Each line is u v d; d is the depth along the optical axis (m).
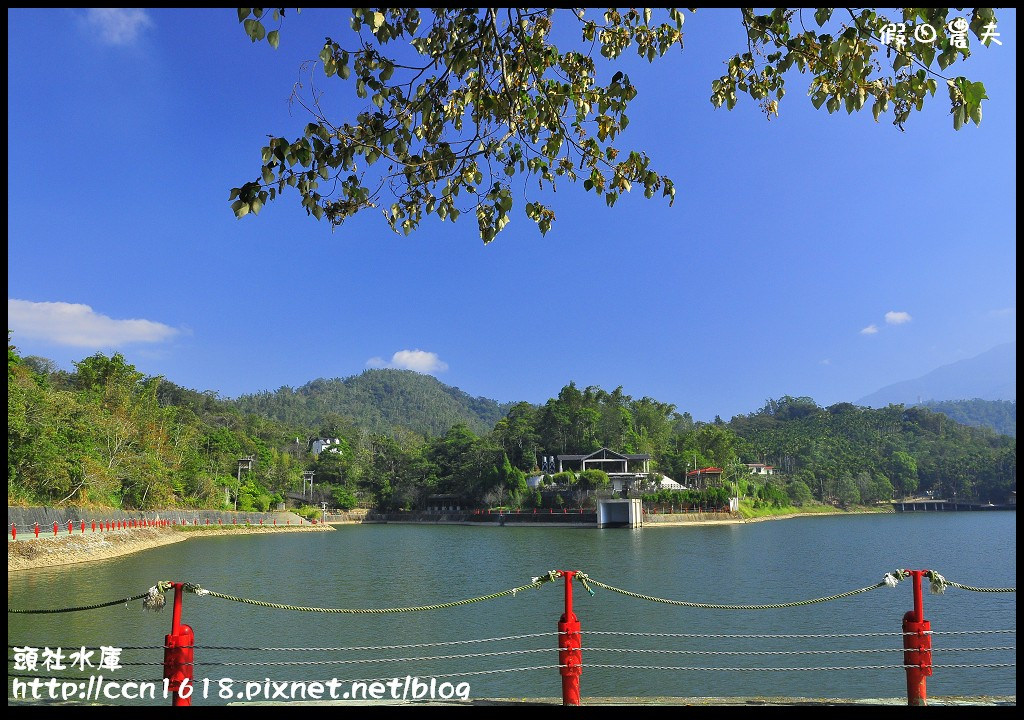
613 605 29.83
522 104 9.05
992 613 27.91
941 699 9.38
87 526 51.53
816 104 8.68
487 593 34.12
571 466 118.38
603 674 19.45
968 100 7.35
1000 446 192.38
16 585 33.91
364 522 125.50
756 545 65.62
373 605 30.81
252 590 35.22
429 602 31.45
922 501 164.75
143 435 75.19
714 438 135.50
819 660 20.75
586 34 9.50
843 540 72.50
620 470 115.88
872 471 164.62
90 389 76.94
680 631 24.83
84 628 24.02
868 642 23.02
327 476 134.88
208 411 155.12
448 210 10.15
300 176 8.41
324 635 24.25
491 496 115.56
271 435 163.00
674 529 95.44
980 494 167.12
